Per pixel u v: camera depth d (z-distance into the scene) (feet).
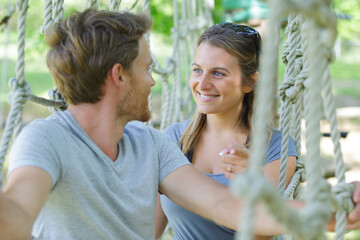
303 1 2.03
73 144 3.49
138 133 4.13
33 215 2.90
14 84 3.86
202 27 12.13
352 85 36.45
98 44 3.46
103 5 11.96
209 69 5.01
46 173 3.13
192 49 12.69
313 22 2.15
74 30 3.49
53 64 3.59
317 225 2.27
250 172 2.06
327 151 15.89
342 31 29.45
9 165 3.21
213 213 3.85
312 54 2.18
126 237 3.65
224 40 4.98
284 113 4.54
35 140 3.24
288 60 4.66
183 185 4.01
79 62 3.46
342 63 46.55
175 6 10.50
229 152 4.36
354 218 3.02
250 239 2.01
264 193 2.02
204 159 5.32
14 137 3.95
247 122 5.22
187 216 4.90
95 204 3.50
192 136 5.39
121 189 3.66
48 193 3.15
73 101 3.65
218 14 14.90
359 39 40.01
